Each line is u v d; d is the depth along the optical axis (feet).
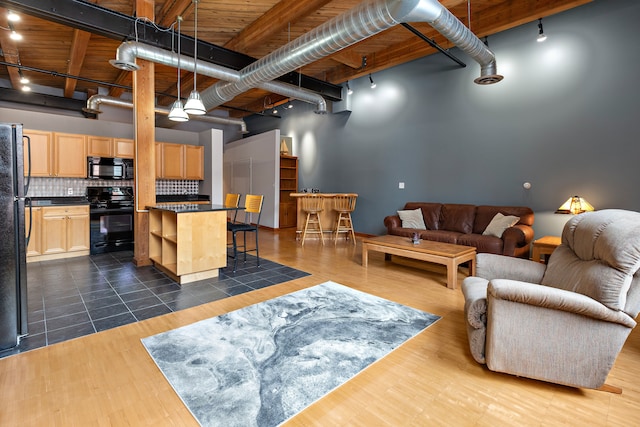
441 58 18.25
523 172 15.46
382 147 21.53
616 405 5.50
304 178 27.81
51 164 17.03
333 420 5.06
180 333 7.92
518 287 5.77
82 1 11.39
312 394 5.68
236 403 5.41
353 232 21.44
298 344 7.43
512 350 5.95
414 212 17.99
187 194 23.56
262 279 12.50
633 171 12.62
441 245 13.09
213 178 22.89
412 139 19.83
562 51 14.12
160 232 14.16
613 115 12.98
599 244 5.94
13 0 10.02
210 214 12.39
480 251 14.02
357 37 11.33
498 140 16.24
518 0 14.33
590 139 13.55
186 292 10.91
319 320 8.75
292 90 19.25
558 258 7.43
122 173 19.29
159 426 4.87
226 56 15.76
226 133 34.60
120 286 11.48
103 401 5.41
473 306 6.36
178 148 22.07
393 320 8.81
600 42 13.17
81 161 17.97
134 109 13.87
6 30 13.76
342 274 13.35
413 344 7.52
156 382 5.96
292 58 13.19
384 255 17.08
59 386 5.80
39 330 8.02
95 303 9.85
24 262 7.47
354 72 21.36
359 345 7.43
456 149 17.83
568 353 5.67
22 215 7.36
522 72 15.31
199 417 5.07
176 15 14.33
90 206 16.60
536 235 15.14
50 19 11.16
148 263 14.42
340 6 14.14
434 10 10.09
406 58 18.75
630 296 5.35
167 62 13.33
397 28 16.66
